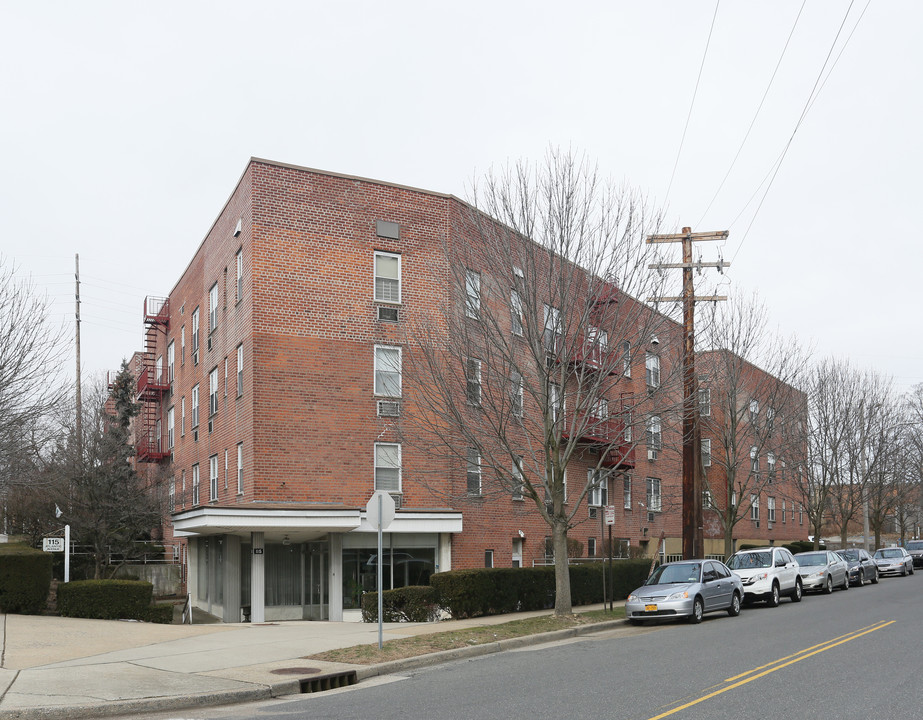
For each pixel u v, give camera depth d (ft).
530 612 79.66
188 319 116.57
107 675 41.86
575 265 69.77
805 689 35.94
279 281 83.05
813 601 88.28
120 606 69.82
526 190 70.23
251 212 82.99
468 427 70.90
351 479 83.10
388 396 85.40
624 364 84.69
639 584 97.96
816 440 140.26
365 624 70.64
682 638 56.90
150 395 136.15
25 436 78.69
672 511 134.51
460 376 72.13
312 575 83.82
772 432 118.52
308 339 83.30
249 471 81.25
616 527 118.42
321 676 42.65
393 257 88.33
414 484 85.25
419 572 85.81
